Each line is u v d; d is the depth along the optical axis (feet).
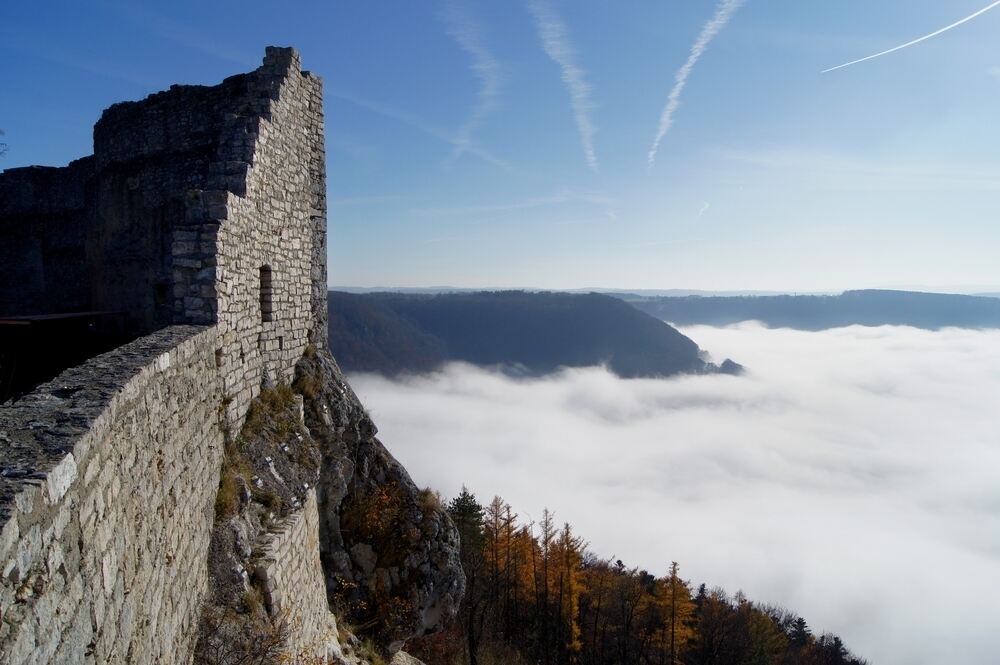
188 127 38.81
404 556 45.55
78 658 10.42
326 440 42.73
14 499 8.32
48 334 36.47
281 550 28.66
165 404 18.19
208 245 28.30
